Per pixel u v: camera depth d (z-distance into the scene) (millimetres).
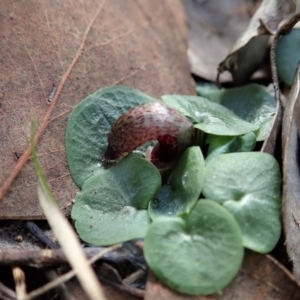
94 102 214
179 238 192
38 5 217
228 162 198
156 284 190
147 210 201
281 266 191
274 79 217
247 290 191
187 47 244
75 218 201
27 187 203
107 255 194
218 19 261
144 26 237
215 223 192
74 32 220
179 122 207
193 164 200
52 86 212
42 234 201
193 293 189
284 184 194
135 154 210
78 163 209
